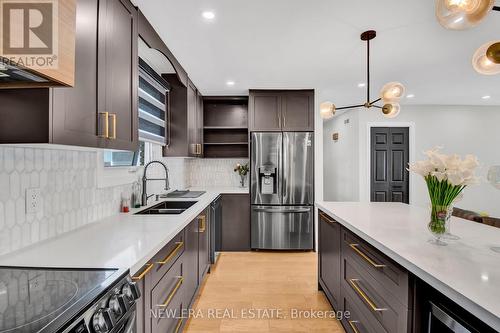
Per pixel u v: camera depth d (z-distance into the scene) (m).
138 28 1.84
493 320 0.73
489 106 5.20
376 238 1.43
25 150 1.29
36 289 0.86
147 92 2.60
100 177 1.89
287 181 3.85
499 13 1.96
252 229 3.89
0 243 1.16
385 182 5.18
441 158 1.30
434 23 2.09
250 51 2.59
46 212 1.41
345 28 2.16
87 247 1.28
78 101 1.15
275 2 1.80
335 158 6.30
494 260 1.11
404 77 3.43
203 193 3.57
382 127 5.19
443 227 1.33
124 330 0.94
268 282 2.87
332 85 3.74
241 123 4.40
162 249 1.43
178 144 3.26
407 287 1.16
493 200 5.21
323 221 2.54
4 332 0.64
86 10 1.21
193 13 1.91
